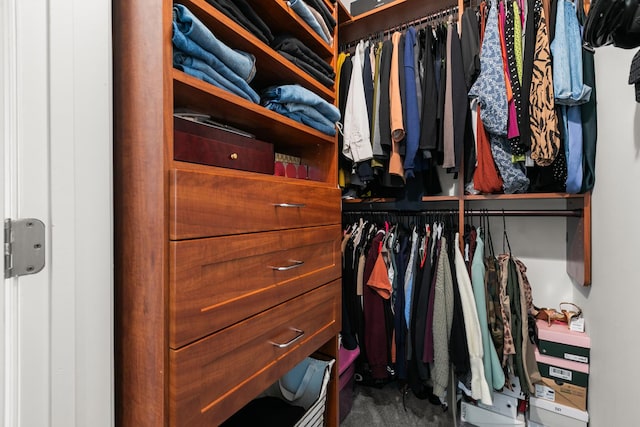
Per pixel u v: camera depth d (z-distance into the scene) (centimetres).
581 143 115
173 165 61
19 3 46
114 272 65
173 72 61
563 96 107
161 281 58
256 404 107
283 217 88
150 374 59
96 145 57
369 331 156
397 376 162
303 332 97
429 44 139
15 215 46
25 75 47
